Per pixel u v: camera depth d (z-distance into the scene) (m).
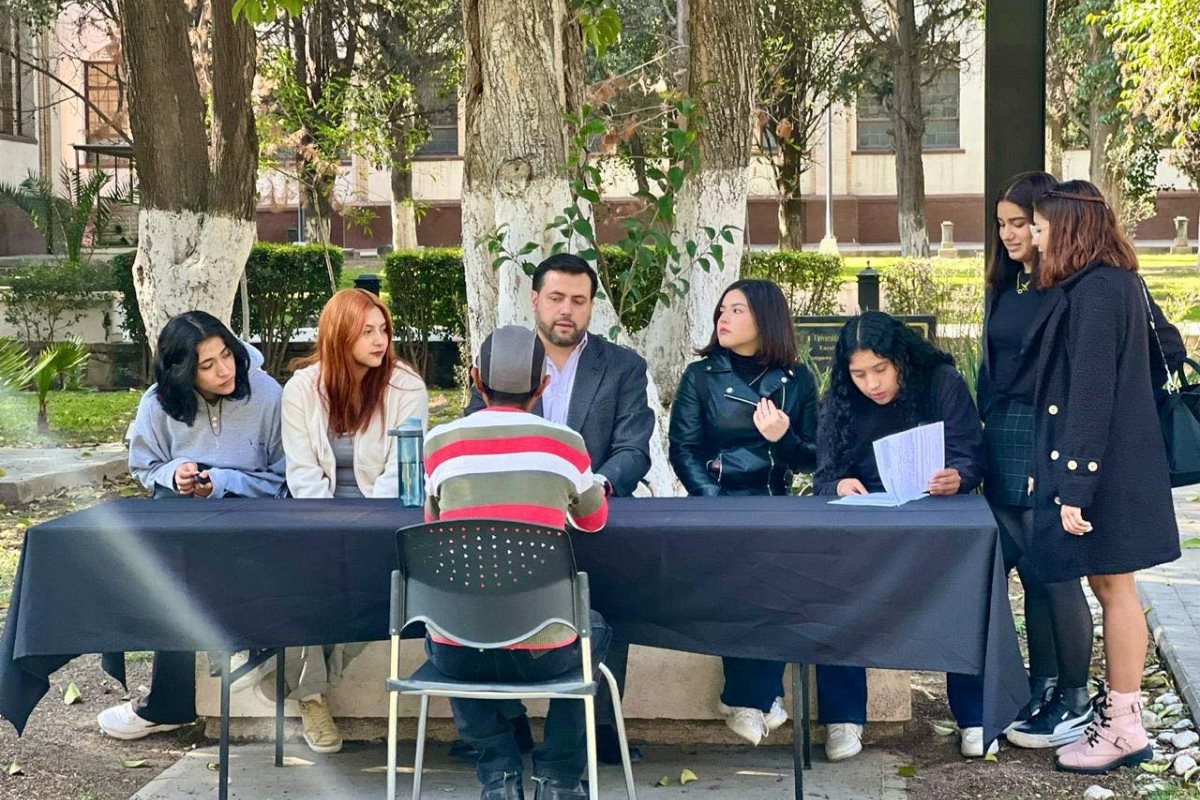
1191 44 18.38
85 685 5.89
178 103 9.81
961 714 4.82
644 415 5.00
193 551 4.18
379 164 22.45
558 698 4.04
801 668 4.49
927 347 4.86
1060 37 29.89
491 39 6.54
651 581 4.11
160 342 5.04
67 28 33.81
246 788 4.64
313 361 5.10
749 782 4.63
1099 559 4.37
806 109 29.48
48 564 4.18
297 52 25.69
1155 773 4.58
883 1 29.28
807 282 16.70
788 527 4.03
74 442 12.17
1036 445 4.50
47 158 35.84
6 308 16.16
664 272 7.20
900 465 4.44
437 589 3.79
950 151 42.78
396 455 4.86
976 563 3.93
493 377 4.00
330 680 4.96
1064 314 4.42
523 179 6.53
